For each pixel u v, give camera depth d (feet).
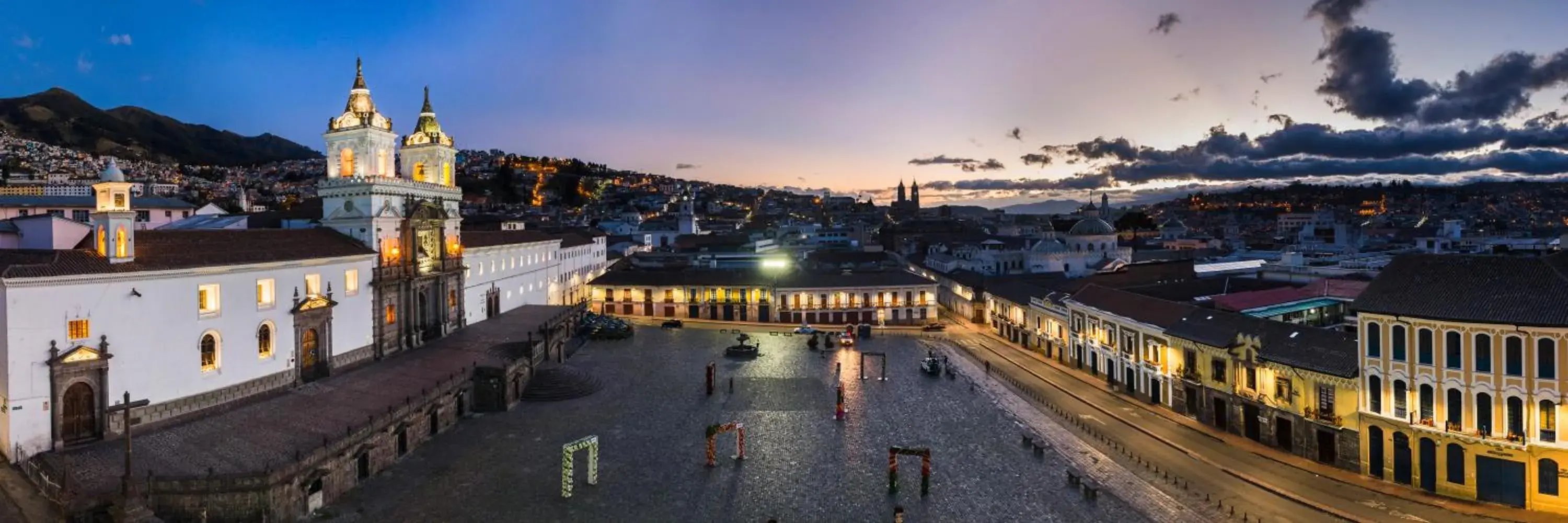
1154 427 218.79
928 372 285.64
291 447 164.25
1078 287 351.67
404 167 315.99
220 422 181.88
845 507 161.68
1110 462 189.57
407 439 191.01
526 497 163.84
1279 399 196.54
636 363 304.71
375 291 258.37
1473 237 534.78
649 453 193.98
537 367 269.64
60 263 160.35
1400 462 169.99
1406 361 167.73
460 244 321.32
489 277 360.07
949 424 222.48
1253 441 204.64
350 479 165.99
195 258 188.44
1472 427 158.92
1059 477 179.73
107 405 166.61
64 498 132.77
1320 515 155.33
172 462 153.69
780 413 231.71
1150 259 498.28
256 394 204.74
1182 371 229.66
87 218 390.21
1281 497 165.68
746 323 420.36
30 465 149.28
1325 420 183.73
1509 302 156.87
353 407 196.75
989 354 333.42
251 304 203.82
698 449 197.47
